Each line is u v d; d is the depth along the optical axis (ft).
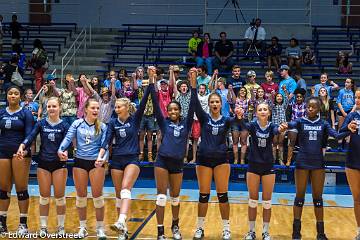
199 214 23.72
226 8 67.97
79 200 23.21
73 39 66.03
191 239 23.38
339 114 42.01
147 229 25.12
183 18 69.00
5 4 70.64
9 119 23.24
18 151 22.31
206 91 40.37
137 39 65.10
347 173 23.17
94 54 63.21
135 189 38.32
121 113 22.67
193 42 58.54
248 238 23.26
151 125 40.57
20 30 63.77
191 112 23.39
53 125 23.32
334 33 63.21
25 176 23.41
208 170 23.44
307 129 23.11
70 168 43.93
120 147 22.70
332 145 44.86
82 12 70.18
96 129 23.06
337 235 24.54
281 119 39.83
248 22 67.62
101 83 49.75
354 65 58.08
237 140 40.68
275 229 25.58
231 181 42.57
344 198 35.81
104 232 23.47
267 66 57.41
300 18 67.21
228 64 55.16
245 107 40.14
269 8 67.67
